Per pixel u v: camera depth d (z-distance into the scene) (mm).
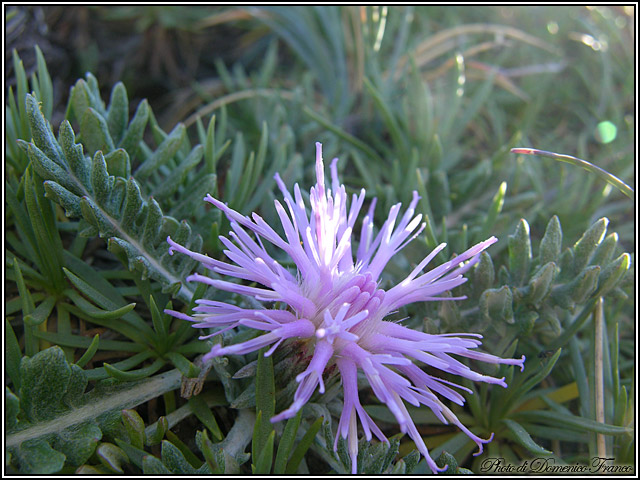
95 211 76
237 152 114
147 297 84
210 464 67
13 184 92
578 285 85
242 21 175
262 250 73
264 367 70
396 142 131
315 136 138
